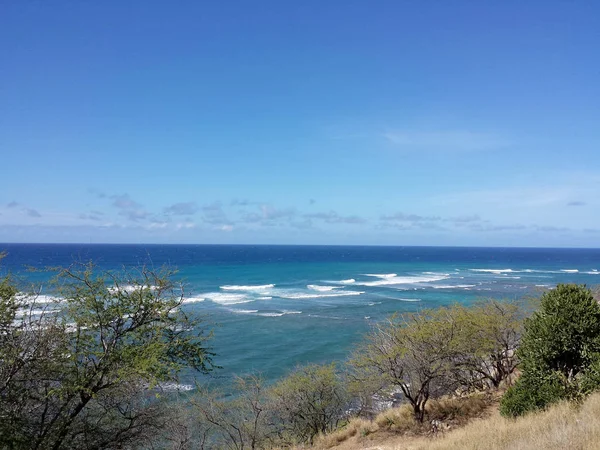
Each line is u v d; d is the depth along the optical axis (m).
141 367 8.80
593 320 10.66
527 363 11.45
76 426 9.30
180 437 12.45
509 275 98.56
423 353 14.84
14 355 8.09
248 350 32.09
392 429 15.08
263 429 15.94
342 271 105.88
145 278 10.59
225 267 110.50
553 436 7.75
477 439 9.47
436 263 148.62
